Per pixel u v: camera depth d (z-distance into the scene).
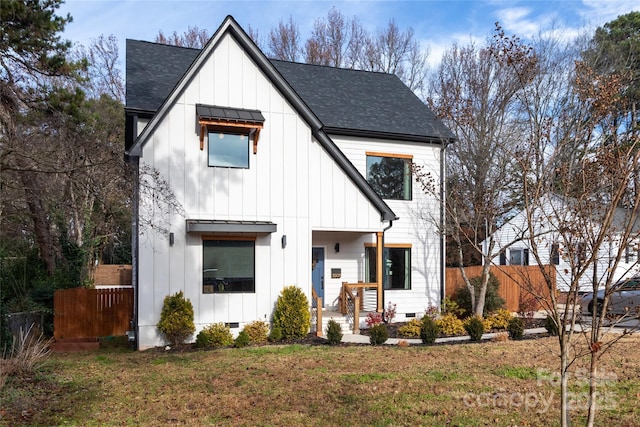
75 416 7.34
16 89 12.80
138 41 18.19
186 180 14.08
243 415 7.31
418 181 17.41
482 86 26.03
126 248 36.28
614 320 5.30
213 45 14.40
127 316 15.85
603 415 7.17
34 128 12.64
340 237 18.08
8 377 8.95
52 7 13.13
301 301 14.66
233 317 14.30
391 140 18.45
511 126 23.67
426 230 18.81
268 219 14.89
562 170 5.78
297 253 15.12
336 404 7.78
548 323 15.08
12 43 12.28
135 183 12.54
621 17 28.84
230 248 14.43
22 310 14.93
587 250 4.81
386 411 7.40
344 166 16.08
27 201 15.65
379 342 13.66
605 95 5.73
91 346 13.86
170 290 13.74
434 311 17.89
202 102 14.36
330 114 18.16
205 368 10.62
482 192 20.09
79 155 12.31
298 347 13.21
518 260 28.09
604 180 5.28
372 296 17.92
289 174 15.20
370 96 20.59
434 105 27.22
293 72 20.72
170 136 13.98
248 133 14.77
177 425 6.91
